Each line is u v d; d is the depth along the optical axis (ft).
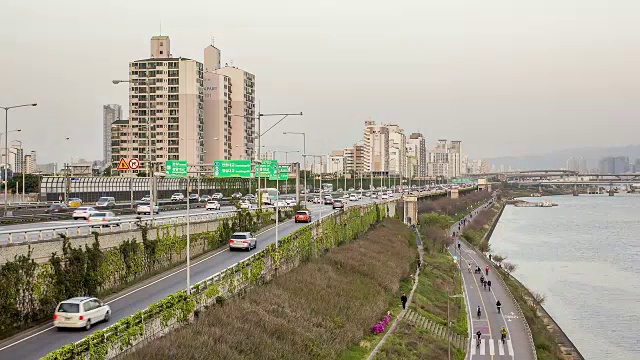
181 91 644.27
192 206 397.80
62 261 148.25
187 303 150.30
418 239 566.36
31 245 138.41
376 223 517.55
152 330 132.46
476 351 281.54
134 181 445.78
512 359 270.46
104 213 249.96
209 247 250.16
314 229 296.71
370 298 260.21
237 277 187.93
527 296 422.82
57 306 136.67
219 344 141.38
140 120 655.35
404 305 286.46
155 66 647.97
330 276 260.83
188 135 646.33
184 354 127.75
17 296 130.93
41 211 305.32
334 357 179.83
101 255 163.32
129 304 153.89
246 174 274.77
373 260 342.64
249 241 250.98
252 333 158.51
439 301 353.10
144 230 192.85
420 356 223.92
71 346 103.09
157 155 651.66
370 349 206.69
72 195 385.09
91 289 157.07
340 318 213.25
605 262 576.61
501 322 337.93
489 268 499.51
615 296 439.63
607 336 344.90
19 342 119.96
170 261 210.79
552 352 296.71
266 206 423.23
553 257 608.60
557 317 385.09
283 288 214.90
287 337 169.68
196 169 615.57
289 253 248.73
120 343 118.01
